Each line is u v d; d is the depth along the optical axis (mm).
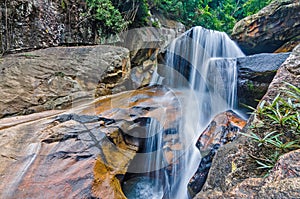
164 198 2795
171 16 7984
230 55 6594
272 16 6000
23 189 1530
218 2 11008
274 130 1382
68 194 1598
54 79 3174
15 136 1985
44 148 1909
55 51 3801
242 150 1421
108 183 1892
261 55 4320
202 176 2371
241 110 4254
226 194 880
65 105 2986
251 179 893
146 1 6312
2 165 1655
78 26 4363
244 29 6668
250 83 4145
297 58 2211
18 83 2928
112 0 5062
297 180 734
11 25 3496
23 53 3578
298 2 5500
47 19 3924
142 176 2861
